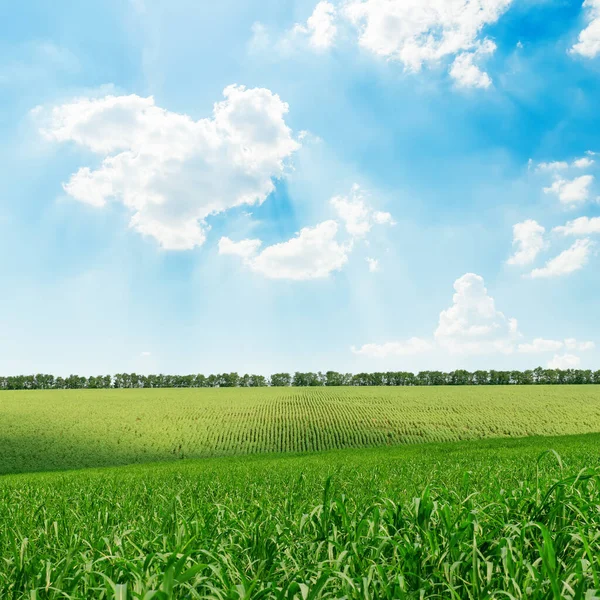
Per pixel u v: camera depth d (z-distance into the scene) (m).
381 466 10.88
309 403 64.44
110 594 2.11
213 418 53.31
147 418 53.16
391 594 2.15
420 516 2.96
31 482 11.70
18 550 3.25
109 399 70.06
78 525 4.29
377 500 4.11
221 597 2.08
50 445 41.06
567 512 2.97
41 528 4.37
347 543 2.71
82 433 45.44
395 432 45.28
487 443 25.23
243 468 13.77
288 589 2.05
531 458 10.80
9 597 2.61
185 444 41.94
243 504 4.69
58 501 6.45
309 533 3.38
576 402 61.69
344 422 50.19
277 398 71.44
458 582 2.41
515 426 46.75
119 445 41.31
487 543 2.64
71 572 2.74
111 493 6.94
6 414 55.06
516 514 3.07
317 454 26.66
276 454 30.39
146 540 3.38
